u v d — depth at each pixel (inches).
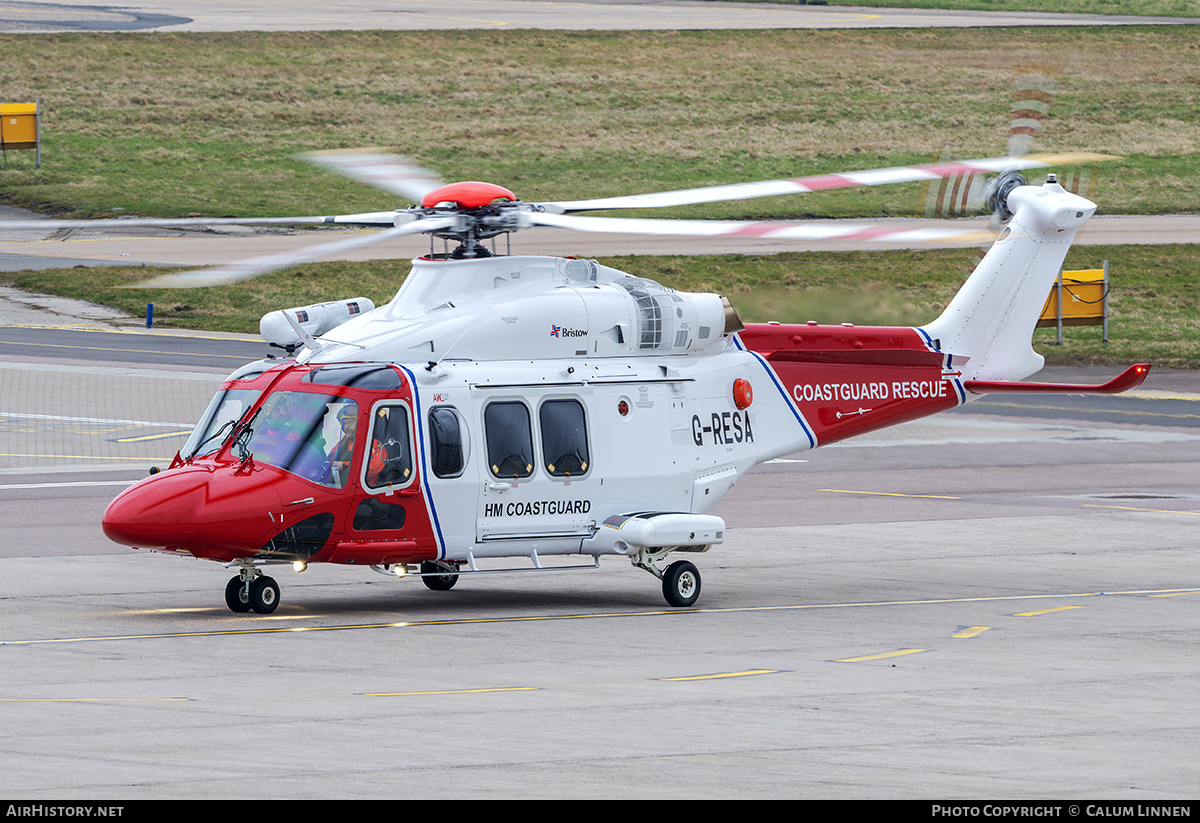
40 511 3614.7
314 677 1946.4
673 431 2741.1
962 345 3097.9
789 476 4411.9
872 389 2992.1
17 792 1314.0
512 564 3181.6
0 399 5103.3
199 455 2474.2
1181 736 1633.9
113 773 1392.7
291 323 2583.7
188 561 3100.4
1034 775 1437.0
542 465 2596.0
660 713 1727.4
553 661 2096.5
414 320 2586.1
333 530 2422.5
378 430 2460.6
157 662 2048.5
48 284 7367.1
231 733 1585.9
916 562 3216.0
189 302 7150.6
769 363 2901.1
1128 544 3462.1
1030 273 3134.8
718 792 1355.8
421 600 2719.0
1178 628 2475.4
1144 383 6146.7
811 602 2731.3
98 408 5022.1
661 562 2773.1
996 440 5049.2
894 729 1651.1
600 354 2696.9
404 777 1397.6
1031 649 2257.6
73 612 2506.2
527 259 2687.0
